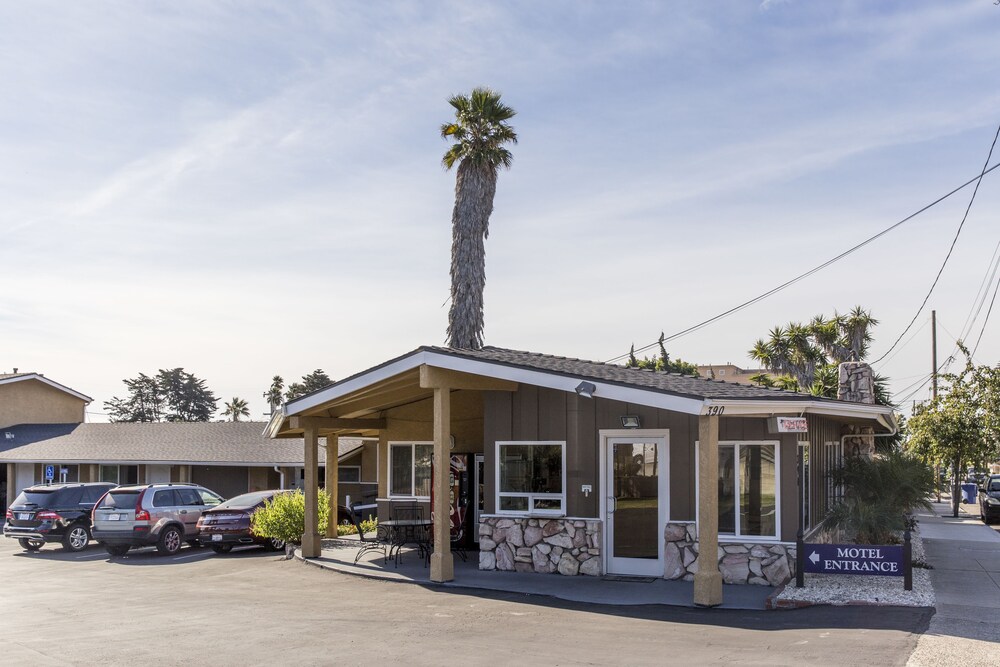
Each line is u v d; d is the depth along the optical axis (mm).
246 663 9289
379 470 21703
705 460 12367
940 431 32781
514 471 15820
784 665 8594
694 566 14281
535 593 13539
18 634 11219
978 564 16359
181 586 15961
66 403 46281
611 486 15148
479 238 30219
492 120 30594
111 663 9367
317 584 15383
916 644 9281
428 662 9188
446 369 14992
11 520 24359
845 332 41531
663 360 42344
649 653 9438
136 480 37438
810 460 15898
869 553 12523
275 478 36250
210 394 96250
